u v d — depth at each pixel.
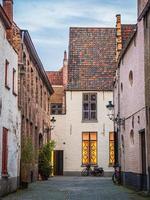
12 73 21.52
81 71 44.84
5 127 19.62
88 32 47.34
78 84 44.12
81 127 43.62
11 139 21.12
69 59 45.50
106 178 36.91
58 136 43.69
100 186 25.62
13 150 21.58
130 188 23.41
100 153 43.12
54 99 47.41
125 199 17.33
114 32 47.47
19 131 23.45
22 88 25.19
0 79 18.39
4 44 19.20
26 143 24.19
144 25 19.59
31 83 30.47
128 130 24.72
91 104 43.88
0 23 18.25
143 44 19.92
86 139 43.53
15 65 22.34
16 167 22.33
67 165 43.22
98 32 47.41
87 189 23.02
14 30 24.08
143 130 20.09
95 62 45.44
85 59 45.56
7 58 20.09
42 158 33.81
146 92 19.38
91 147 43.38
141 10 20.44
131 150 23.61
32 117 30.69
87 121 43.62
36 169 32.44
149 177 18.81
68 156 43.38
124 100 26.36
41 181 31.33
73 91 44.03
